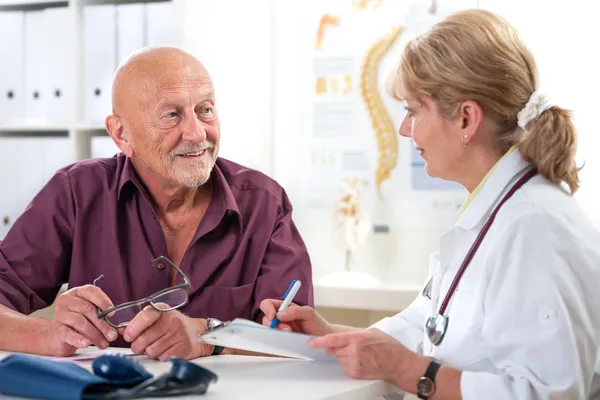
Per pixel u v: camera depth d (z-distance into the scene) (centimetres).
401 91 153
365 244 311
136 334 152
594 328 137
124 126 184
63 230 195
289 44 318
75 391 115
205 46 318
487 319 136
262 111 321
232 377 139
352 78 312
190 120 179
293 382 134
